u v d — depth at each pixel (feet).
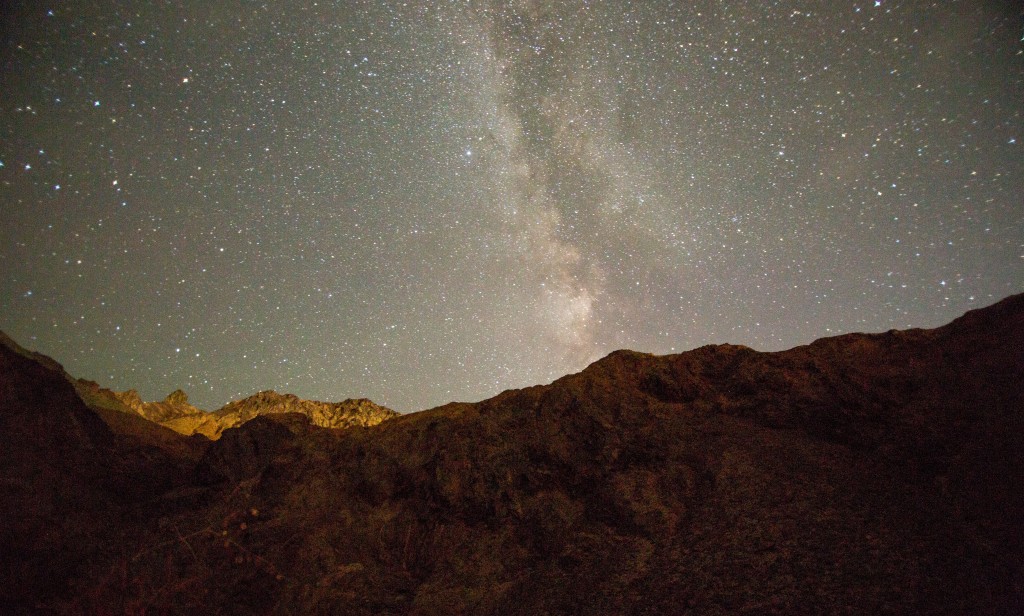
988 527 19.31
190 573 24.57
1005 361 24.62
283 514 27.58
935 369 26.21
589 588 21.39
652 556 22.07
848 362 28.04
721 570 20.24
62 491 26.32
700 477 25.11
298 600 23.79
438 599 23.15
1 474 24.57
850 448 24.62
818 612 17.61
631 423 28.14
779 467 24.23
